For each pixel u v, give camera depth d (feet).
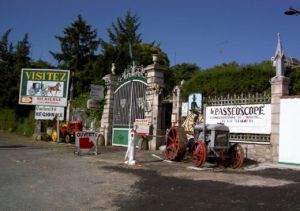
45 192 29.14
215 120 53.01
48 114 93.20
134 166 45.03
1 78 153.48
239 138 49.88
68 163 47.29
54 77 93.66
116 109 76.43
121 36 187.42
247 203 25.72
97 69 120.47
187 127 57.41
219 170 41.93
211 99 54.39
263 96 47.70
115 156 55.83
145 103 68.39
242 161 43.04
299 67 54.65
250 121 48.75
